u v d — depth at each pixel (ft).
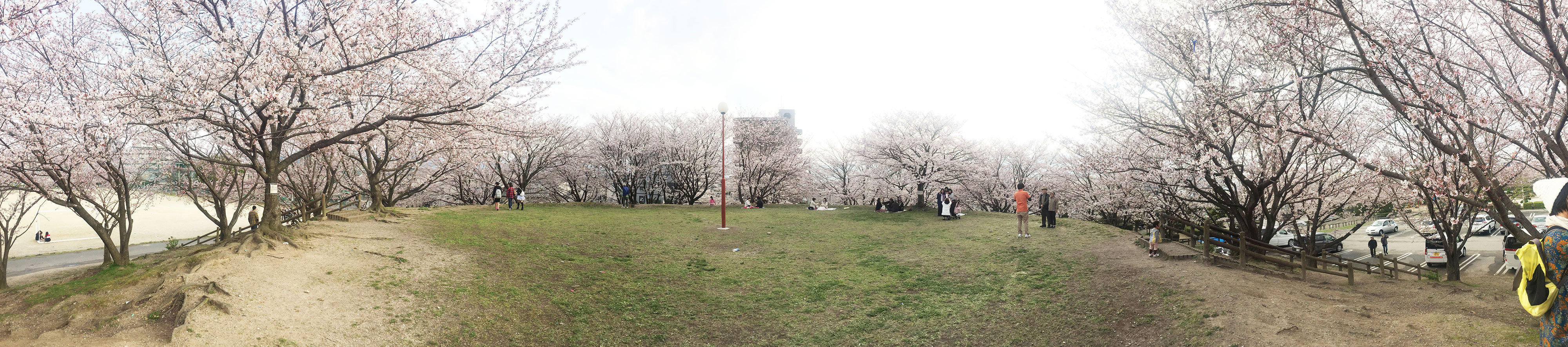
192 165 59.11
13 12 34.14
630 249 53.52
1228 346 24.53
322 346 25.66
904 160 90.12
